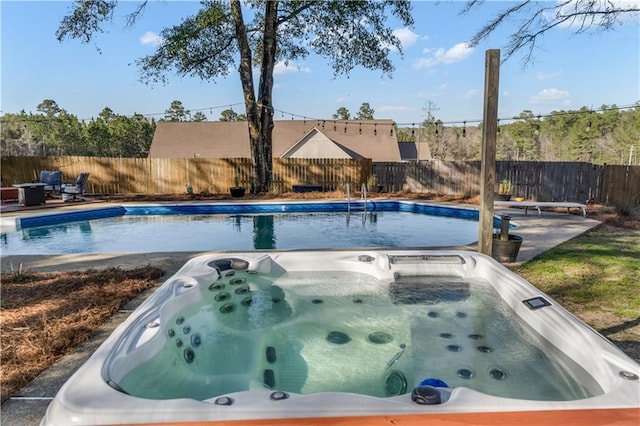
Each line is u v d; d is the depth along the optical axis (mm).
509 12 5656
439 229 9078
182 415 1542
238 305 3844
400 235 8422
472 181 13242
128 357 2219
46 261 5094
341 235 8430
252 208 11305
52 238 8094
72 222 9680
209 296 3750
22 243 7621
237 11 12336
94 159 13727
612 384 1889
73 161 13734
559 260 5035
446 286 4055
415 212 11578
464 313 3621
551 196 11680
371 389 2543
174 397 2365
